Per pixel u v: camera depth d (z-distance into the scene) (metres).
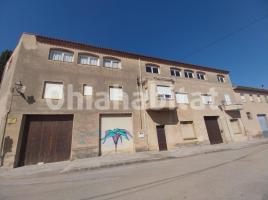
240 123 20.80
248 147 14.24
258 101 24.84
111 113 13.41
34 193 5.23
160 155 11.66
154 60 17.62
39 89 11.38
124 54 15.98
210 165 8.07
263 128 23.36
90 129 12.20
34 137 10.66
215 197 4.26
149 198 4.41
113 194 4.84
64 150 11.25
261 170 6.59
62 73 12.55
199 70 20.66
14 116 10.13
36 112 10.84
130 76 15.45
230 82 22.95
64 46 13.46
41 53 12.32
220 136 18.91
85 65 13.73
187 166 8.15
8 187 5.94
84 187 5.62
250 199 4.04
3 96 12.22
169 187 5.19
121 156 11.71
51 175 7.57
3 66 16.52
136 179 6.29
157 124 15.19
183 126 16.80
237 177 5.87
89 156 11.62
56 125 11.48
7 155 9.36
